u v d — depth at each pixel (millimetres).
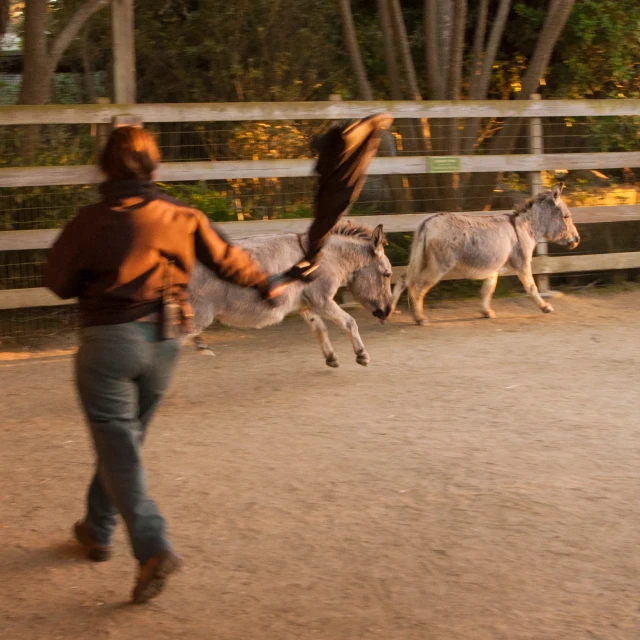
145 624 3842
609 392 7457
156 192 3885
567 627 3754
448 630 3750
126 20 10281
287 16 13320
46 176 9797
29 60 10398
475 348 9227
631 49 14320
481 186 12445
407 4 15195
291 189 11836
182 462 5895
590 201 13211
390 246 11867
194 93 13852
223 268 4031
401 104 11227
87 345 3752
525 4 15211
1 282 10250
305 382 7977
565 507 5012
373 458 5887
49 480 5629
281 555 4480
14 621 3877
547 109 11938
